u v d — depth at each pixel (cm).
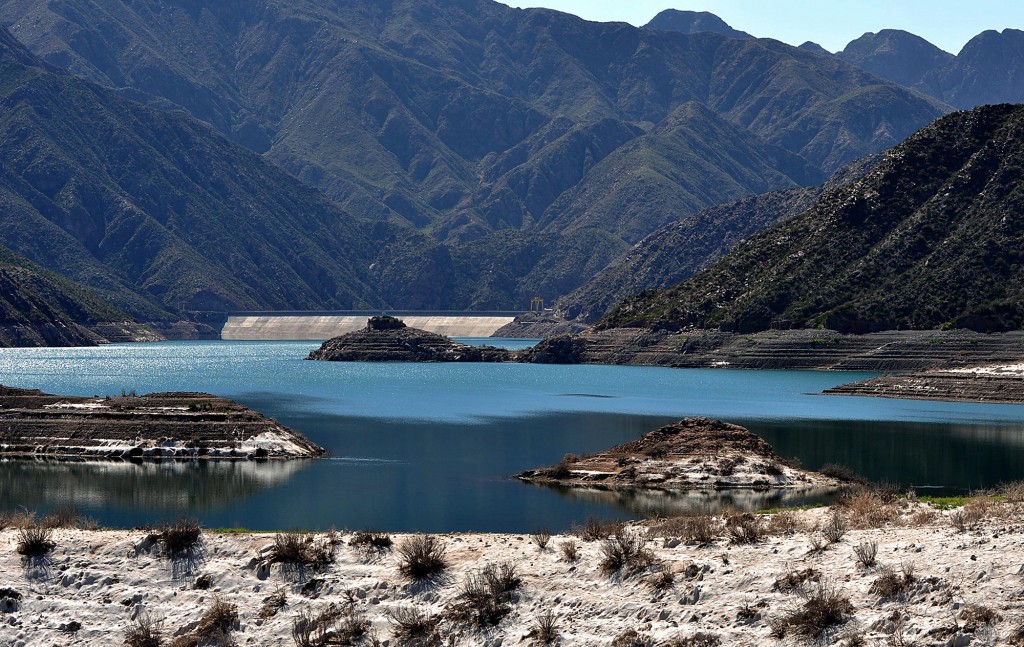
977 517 5784
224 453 12681
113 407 13738
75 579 5534
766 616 4725
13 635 5144
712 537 5725
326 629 5012
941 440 14738
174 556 5709
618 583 5194
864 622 4559
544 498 9762
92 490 10269
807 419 18050
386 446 14250
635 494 9919
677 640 4622
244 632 5078
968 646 4312
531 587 5231
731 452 10931
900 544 5312
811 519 6400
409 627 4953
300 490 10362
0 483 10675
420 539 5819
